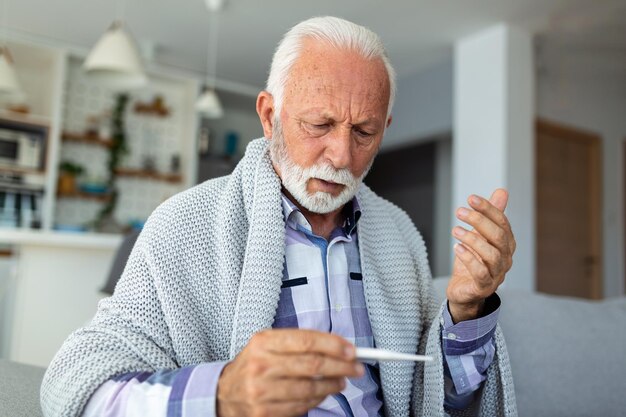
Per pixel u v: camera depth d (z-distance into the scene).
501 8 4.03
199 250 0.88
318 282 0.92
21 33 4.91
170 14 4.45
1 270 2.71
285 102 0.88
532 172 4.33
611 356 1.18
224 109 6.61
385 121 0.91
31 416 0.84
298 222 0.94
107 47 3.03
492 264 0.76
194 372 0.68
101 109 5.40
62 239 2.78
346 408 0.89
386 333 0.96
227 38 4.90
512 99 4.27
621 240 5.30
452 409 0.95
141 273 0.85
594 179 5.20
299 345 0.57
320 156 0.86
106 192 5.22
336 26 0.87
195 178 5.67
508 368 0.91
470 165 4.44
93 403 0.69
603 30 4.31
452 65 5.04
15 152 4.77
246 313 0.84
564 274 4.95
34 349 2.75
